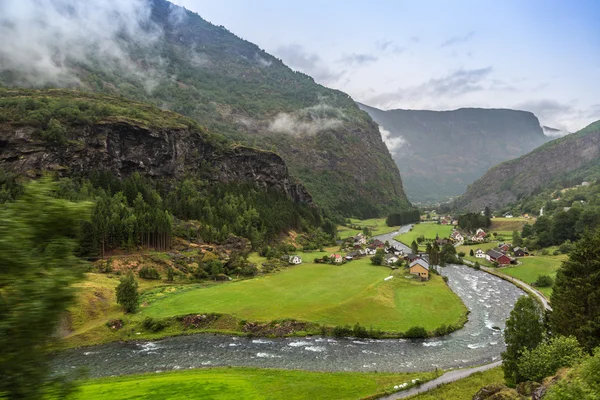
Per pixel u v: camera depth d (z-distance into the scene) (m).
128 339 75.88
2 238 11.76
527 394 34.97
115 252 118.00
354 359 65.25
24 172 142.75
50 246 12.80
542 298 96.62
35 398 12.07
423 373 58.09
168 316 83.44
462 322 82.00
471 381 52.50
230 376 57.38
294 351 69.44
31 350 12.07
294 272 128.62
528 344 43.44
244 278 119.25
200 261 123.69
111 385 53.97
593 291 44.84
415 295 99.62
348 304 89.50
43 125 156.62
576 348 37.75
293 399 49.97
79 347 72.12
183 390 52.25
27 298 11.86
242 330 79.62
